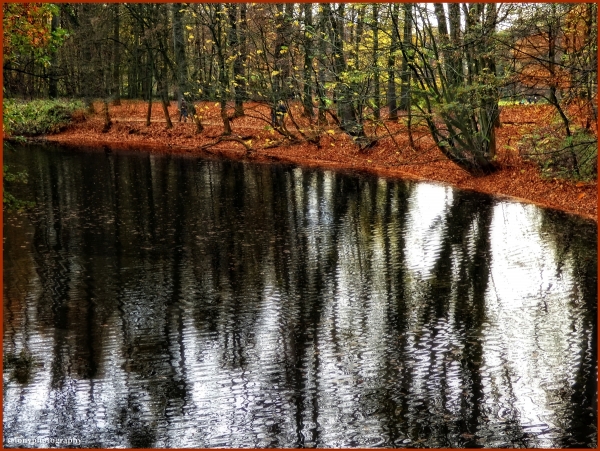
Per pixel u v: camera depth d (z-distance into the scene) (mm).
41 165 32281
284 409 9727
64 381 10648
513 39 21016
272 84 33969
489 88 23000
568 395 9891
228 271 15766
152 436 9078
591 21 21047
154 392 10258
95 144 41094
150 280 15203
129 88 55625
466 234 18266
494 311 12984
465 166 25469
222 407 9852
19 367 11141
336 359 11227
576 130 22750
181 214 21500
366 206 22062
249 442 8945
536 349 11336
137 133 43250
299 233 18953
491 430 9086
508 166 25000
